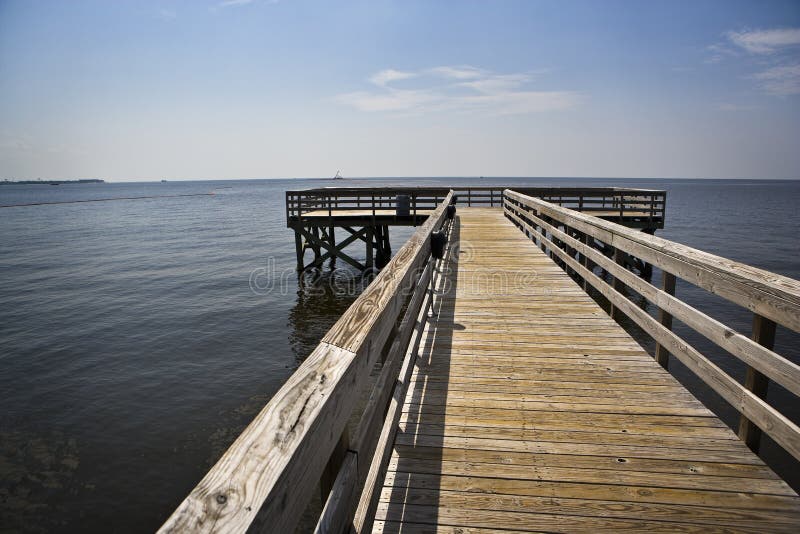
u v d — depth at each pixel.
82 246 26.59
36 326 11.64
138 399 7.66
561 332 4.16
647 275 16.09
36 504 5.21
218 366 9.02
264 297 14.25
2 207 67.31
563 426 2.58
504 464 2.25
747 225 37.66
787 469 5.46
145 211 57.53
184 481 5.60
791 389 1.82
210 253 23.44
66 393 7.89
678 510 1.92
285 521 0.72
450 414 2.73
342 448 1.20
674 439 2.44
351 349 1.18
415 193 16.33
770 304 1.96
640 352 3.66
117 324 11.77
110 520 4.98
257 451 0.75
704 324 2.54
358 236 16.42
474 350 3.73
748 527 1.82
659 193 14.82
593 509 1.93
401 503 1.99
